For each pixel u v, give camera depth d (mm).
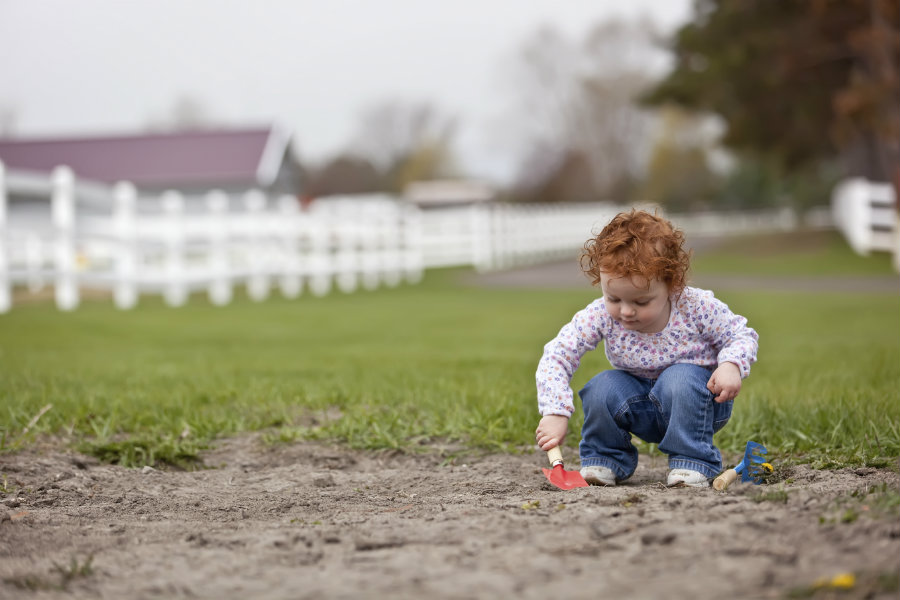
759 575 3041
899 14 29750
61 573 3432
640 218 4824
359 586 3145
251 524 4383
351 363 10969
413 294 25844
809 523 3617
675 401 4992
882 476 4980
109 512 4832
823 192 86500
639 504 4227
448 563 3371
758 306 18781
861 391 7379
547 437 5051
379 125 117812
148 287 24891
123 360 11484
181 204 22625
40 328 15625
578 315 5234
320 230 27547
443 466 6082
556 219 46688
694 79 40719
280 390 8469
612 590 2992
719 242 48156
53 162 52500
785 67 35312
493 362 10766
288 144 56031
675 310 5047
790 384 8273
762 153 50562
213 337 14922
